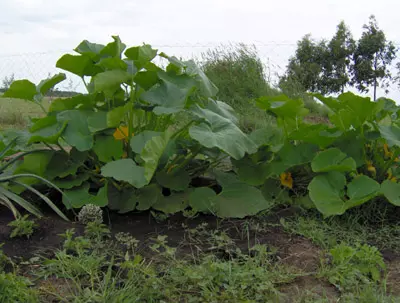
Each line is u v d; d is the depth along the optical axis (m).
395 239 2.96
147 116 3.58
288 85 9.02
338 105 3.48
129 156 3.34
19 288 2.07
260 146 3.52
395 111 3.62
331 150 3.27
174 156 3.65
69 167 3.29
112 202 3.26
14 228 2.76
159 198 3.29
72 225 2.91
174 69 3.37
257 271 2.32
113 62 3.10
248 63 8.59
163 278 2.31
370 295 2.13
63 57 3.25
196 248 2.72
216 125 3.13
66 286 2.23
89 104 3.39
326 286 2.34
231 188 3.33
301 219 3.13
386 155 3.52
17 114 7.42
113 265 2.43
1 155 3.24
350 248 2.48
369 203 3.30
